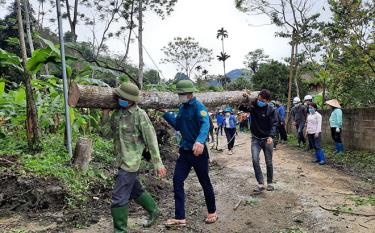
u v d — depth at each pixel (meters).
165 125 10.77
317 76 17.41
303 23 20.66
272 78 38.34
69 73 7.40
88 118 9.17
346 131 13.05
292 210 5.99
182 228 5.04
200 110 4.99
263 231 5.09
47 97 8.86
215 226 5.24
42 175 5.83
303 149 13.87
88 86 5.29
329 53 15.12
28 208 5.33
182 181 5.11
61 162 6.50
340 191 7.20
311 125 10.57
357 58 13.59
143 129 4.25
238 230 5.11
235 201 6.54
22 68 7.28
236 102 7.68
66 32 28.73
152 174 7.89
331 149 13.22
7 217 5.12
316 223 5.36
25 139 7.87
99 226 4.96
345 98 15.75
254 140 7.16
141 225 5.06
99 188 6.21
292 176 8.65
